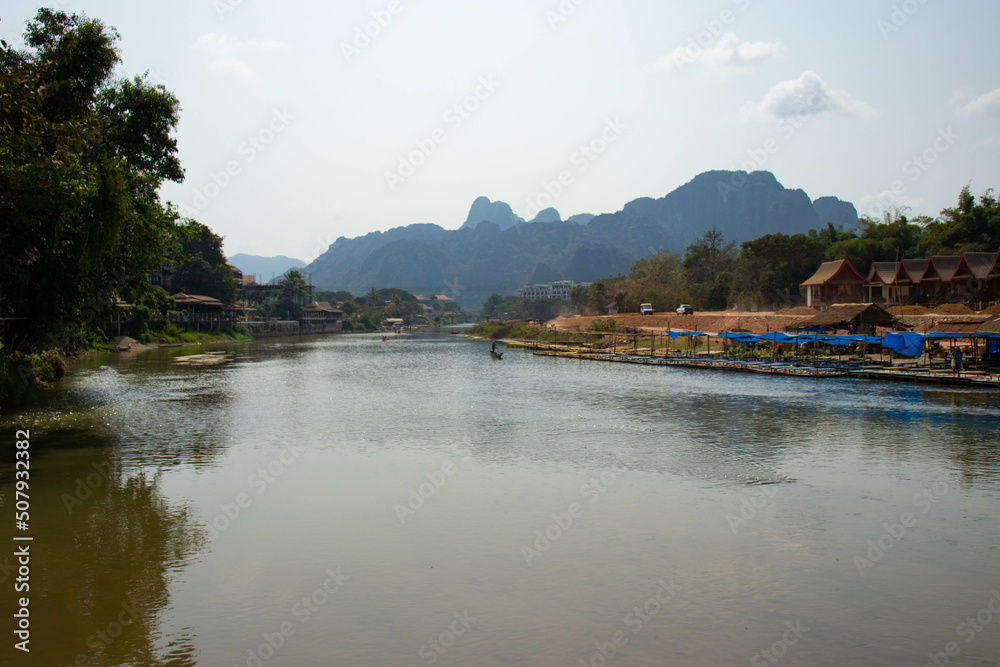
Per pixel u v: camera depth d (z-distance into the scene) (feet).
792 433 89.25
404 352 320.09
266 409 115.85
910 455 75.87
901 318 195.11
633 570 43.73
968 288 223.71
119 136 120.57
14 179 77.30
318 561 45.52
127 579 42.37
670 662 32.40
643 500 59.41
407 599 39.55
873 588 40.98
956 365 139.03
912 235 318.65
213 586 41.39
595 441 85.46
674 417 103.55
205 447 82.84
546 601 39.22
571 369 201.57
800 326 197.67
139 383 158.51
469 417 105.91
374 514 55.77
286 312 594.65
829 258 321.73
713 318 281.74
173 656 32.86
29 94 78.64
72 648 33.58
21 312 103.04
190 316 385.50
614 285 498.69
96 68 116.26
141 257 123.24
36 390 128.67
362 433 92.17
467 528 52.19
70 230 98.43
